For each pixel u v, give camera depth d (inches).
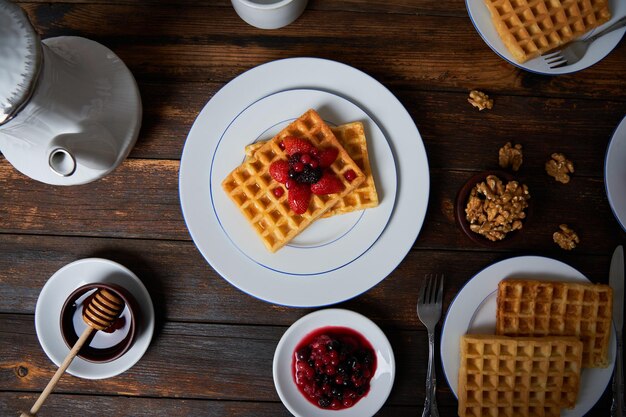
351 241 33.4
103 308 32.5
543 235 34.8
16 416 34.4
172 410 34.6
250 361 34.7
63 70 29.6
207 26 34.7
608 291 33.3
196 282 34.6
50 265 34.4
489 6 33.6
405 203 33.7
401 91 34.9
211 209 33.5
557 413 33.6
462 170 34.8
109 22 34.5
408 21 34.9
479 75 34.9
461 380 33.4
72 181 32.4
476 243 34.7
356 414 33.7
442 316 34.8
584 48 33.7
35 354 34.5
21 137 30.0
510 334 33.6
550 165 34.6
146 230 34.5
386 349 33.7
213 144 33.6
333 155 32.2
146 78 34.6
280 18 33.4
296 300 33.3
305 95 33.5
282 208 32.8
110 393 34.5
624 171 33.3
